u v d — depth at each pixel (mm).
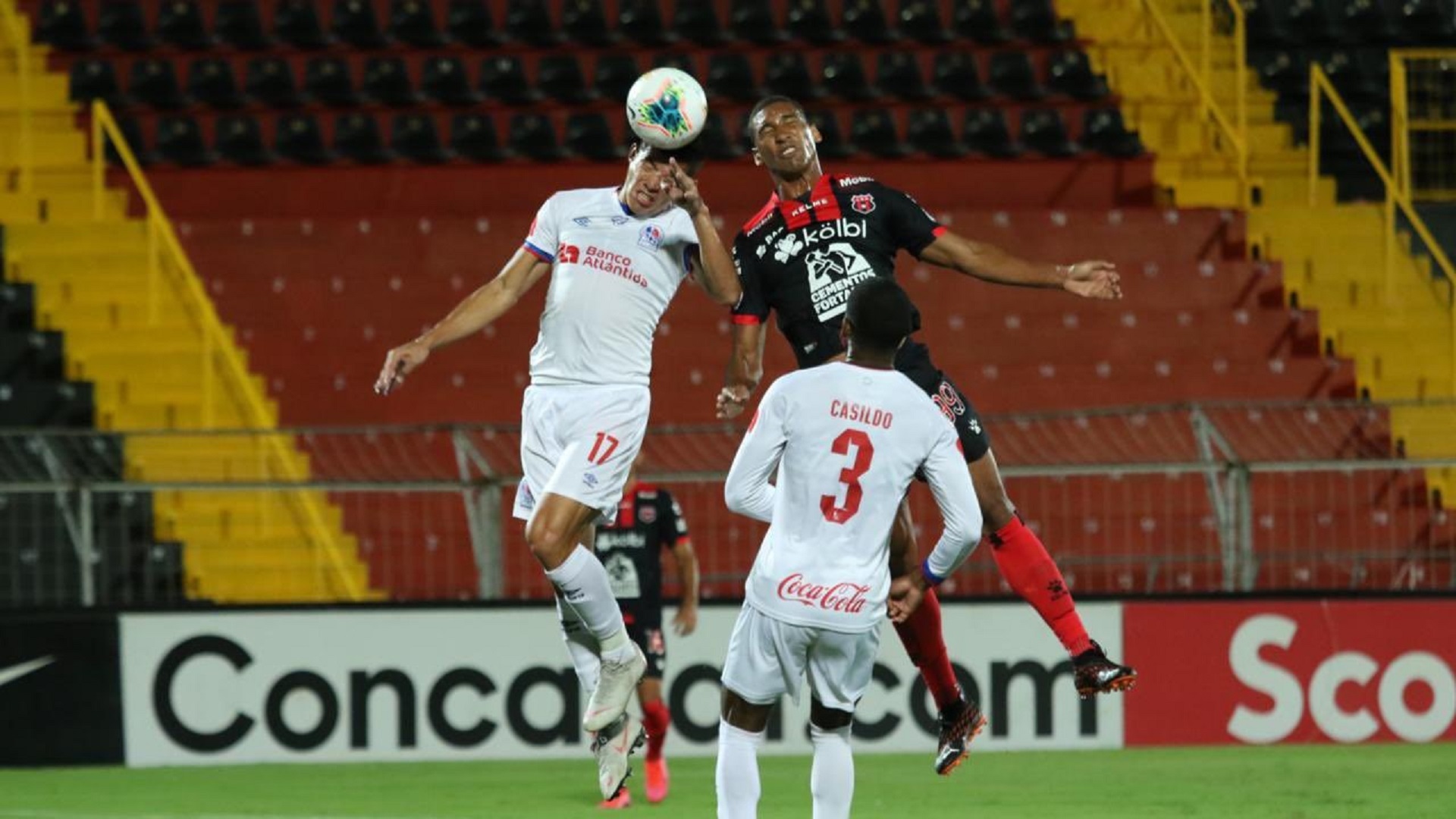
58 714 38406
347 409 54938
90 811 31766
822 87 70562
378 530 50094
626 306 23688
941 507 21812
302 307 57875
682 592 34938
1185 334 58719
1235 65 72000
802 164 24609
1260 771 36312
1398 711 40875
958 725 25812
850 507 21359
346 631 39094
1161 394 56781
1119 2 73562
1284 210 62781
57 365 54031
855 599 21312
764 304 25109
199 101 68500
